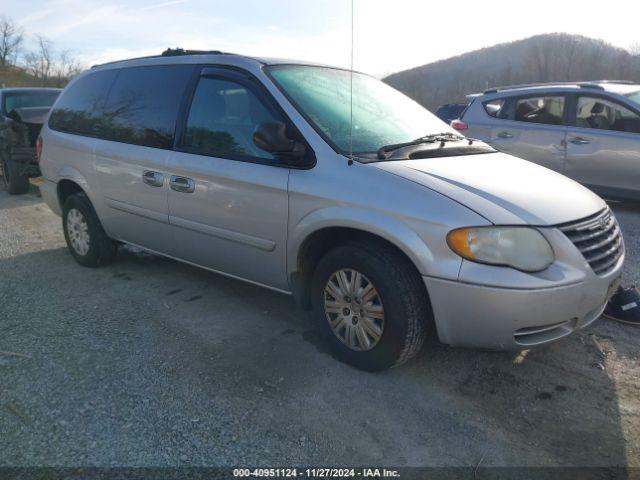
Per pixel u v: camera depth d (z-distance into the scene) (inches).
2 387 115.6
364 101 149.8
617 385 117.4
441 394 114.0
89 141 181.6
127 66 178.4
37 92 407.5
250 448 97.0
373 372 121.0
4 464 92.3
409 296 110.9
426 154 129.3
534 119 288.2
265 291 171.6
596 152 264.1
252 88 138.7
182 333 141.7
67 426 102.5
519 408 109.4
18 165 343.9
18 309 158.1
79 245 196.4
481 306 103.4
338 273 122.0
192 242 154.3
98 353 130.6
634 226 241.8
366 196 113.7
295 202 124.6
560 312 104.7
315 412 107.3
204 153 145.6
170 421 104.2
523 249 103.0
